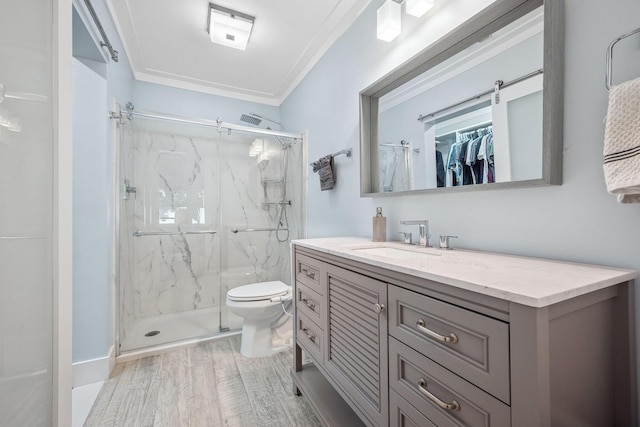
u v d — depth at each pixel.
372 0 1.73
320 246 1.32
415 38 1.41
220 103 3.15
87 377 1.68
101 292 1.75
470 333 0.62
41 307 0.81
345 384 1.11
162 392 1.59
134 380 1.71
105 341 1.75
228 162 2.76
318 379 1.54
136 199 2.36
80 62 1.75
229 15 1.92
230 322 2.52
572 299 0.58
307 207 2.68
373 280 0.95
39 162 0.80
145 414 1.40
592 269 0.74
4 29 0.67
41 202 0.81
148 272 2.44
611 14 0.77
